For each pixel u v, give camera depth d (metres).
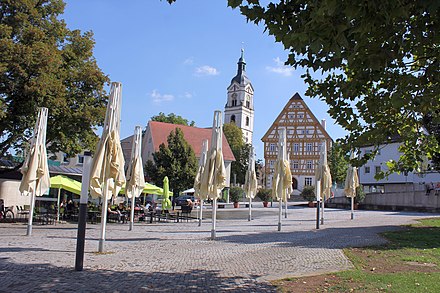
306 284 8.15
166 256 11.84
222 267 10.11
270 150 76.94
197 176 23.36
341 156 7.77
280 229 21.12
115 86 12.85
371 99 6.61
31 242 14.25
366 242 15.38
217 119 17.17
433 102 6.03
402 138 7.89
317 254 12.30
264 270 9.73
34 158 16.81
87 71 26.48
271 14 5.41
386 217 31.61
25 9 24.27
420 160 8.38
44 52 22.38
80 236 9.40
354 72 6.30
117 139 12.73
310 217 32.91
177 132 51.34
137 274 9.09
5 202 30.62
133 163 21.14
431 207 40.81
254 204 57.88
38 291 7.37
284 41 4.62
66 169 37.91
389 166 8.70
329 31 4.41
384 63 5.14
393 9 4.18
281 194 21.38
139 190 21.42
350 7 4.12
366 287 7.85
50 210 28.27
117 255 11.92
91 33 28.53
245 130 115.94
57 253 11.84
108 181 12.85
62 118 25.09
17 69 21.45
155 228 22.00
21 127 24.19
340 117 7.04
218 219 30.81
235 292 7.52
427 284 8.10
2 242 14.09
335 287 7.86
